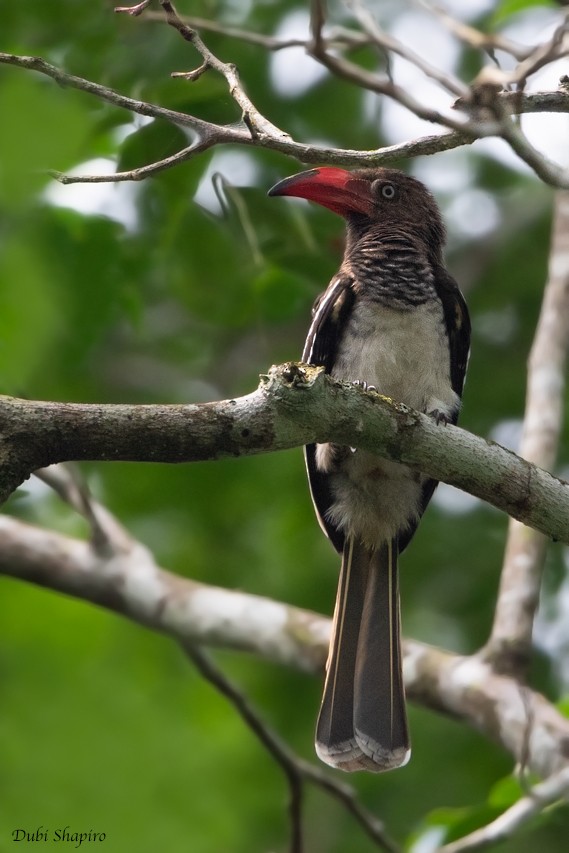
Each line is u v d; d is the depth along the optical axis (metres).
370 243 10.74
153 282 13.88
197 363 15.31
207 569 14.28
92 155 11.16
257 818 11.50
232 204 12.24
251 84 13.46
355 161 7.85
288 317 13.62
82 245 11.73
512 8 11.62
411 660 10.34
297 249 12.39
